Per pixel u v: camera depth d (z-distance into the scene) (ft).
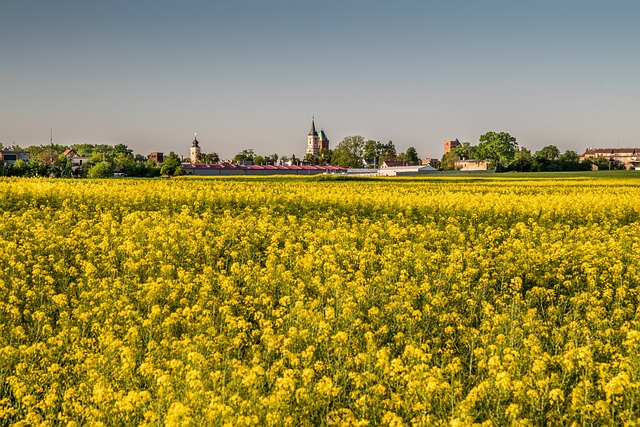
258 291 40.83
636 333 27.63
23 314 36.81
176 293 38.75
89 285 41.37
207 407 22.56
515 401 24.47
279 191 119.65
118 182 150.71
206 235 60.49
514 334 31.24
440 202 89.61
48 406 24.91
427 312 35.73
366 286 40.24
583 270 49.55
